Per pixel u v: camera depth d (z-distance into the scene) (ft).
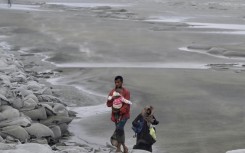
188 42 277.85
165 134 102.83
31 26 349.82
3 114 96.78
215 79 168.66
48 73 179.11
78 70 184.85
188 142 97.19
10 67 159.33
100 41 271.08
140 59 215.10
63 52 231.71
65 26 353.51
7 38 283.79
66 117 108.88
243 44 271.69
